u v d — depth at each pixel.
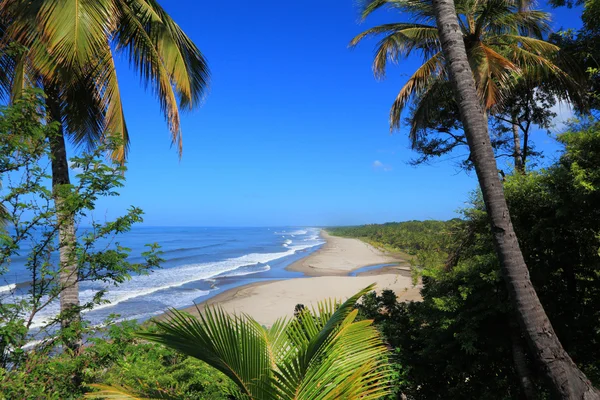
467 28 9.35
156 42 7.06
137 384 3.74
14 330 3.33
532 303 4.38
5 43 5.77
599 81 8.84
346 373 2.59
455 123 12.42
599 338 5.68
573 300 6.08
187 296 21.55
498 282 5.88
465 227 7.09
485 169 4.68
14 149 3.60
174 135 7.02
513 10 9.23
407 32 9.44
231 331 2.32
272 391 2.27
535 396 5.07
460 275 6.42
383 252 50.62
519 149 11.73
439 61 8.91
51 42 5.14
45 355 3.62
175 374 4.33
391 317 7.66
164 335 2.25
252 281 27.30
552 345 4.27
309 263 39.22
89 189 3.96
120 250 4.20
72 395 3.50
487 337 5.88
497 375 5.92
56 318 3.96
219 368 2.33
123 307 18.50
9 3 5.52
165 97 6.89
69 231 4.13
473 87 4.93
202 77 8.57
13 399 3.15
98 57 5.96
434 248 10.89
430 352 6.12
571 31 8.66
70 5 5.25
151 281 27.34
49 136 4.13
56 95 6.12
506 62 8.15
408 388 6.13
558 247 5.99
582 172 5.02
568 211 5.46
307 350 2.26
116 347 3.86
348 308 2.63
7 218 3.69
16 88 6.07
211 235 124.81
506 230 4.53
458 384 6.10
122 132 6.60
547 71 8.95
